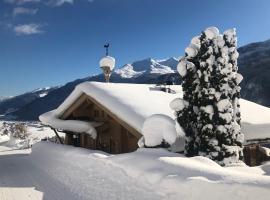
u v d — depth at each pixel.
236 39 13.40
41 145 21.58
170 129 11.95
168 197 8.04
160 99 19.19
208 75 12.77
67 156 15.44
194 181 7.80
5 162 20.06
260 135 17.92
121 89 19.08
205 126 12.65
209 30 12.94
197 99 13.09
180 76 13.73
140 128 14.84
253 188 6.70
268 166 12.12
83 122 20.19
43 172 15.06
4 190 11.96
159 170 9.15
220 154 12.46
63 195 10.49
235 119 13.14
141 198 8.55
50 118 22.30
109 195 9.41
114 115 16.70
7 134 66.31
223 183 7.24
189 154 13.02
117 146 19.59
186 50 13.32
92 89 18.22
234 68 13.30
